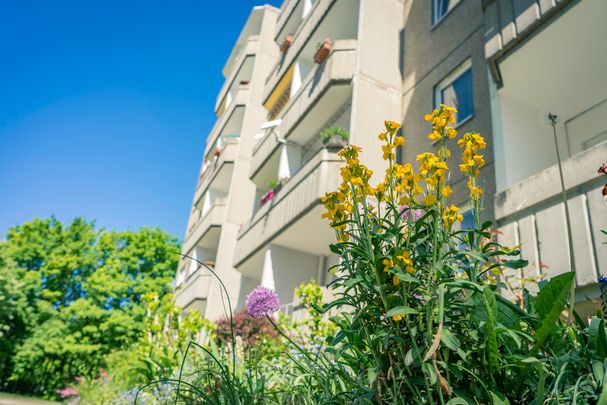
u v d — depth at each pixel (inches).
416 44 480.7
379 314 81.9
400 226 88.6
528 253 235.5
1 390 1167.0
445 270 81.8
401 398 76.6
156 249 1330.0
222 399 112.6
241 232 658.2
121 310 1180.5
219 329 353.7
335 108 523.5
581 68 291.0
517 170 296.7
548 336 84.7
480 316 77.2
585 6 250.4
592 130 301.6
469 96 385.1
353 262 88.0
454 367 74.4
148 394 204.2
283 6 841.5
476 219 96.6
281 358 180.5
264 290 253.8
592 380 77.0
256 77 972.6
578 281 206.7
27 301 1219.9
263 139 709.9
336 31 601.6
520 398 80.0
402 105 466.3
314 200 418.9
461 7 428.1
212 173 970.1
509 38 291.6
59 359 1128.8
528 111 324.8
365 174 92.9
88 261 1277.1
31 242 1316.4
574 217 217.6
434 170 87.0
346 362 106.6
